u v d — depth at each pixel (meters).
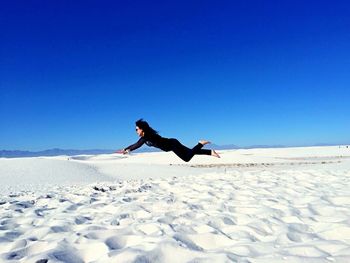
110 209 7.85
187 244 4.61
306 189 9.89
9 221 6.71
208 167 38.81
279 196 8.82
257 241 4.95
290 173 15.59
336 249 4.16
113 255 4.11
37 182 20.36
